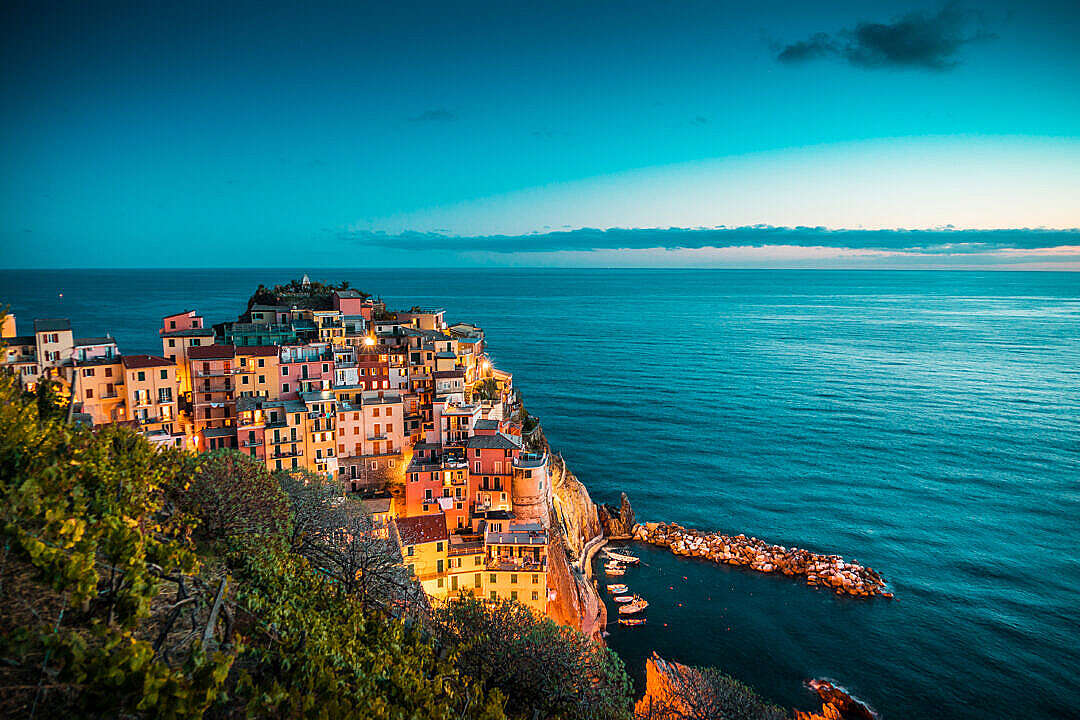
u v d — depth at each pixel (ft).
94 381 335.26
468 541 313.94
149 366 342.64
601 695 162.61
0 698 47.75
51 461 78.33
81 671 50.14
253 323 435.53
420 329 472.03
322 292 538.06
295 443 355.56
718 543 415.03
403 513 360.48
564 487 421.59
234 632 79.56
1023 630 327.47
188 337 389.60
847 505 481.87
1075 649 313.12
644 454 595.47
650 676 288.92
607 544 425.28
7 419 77.20
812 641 319.06
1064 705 276.00
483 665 151.64
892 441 632.79
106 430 111.96
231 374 366.43
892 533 435.53
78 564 58.23
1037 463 566.36
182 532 107.86
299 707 67.97
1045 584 371.15
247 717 61.36
